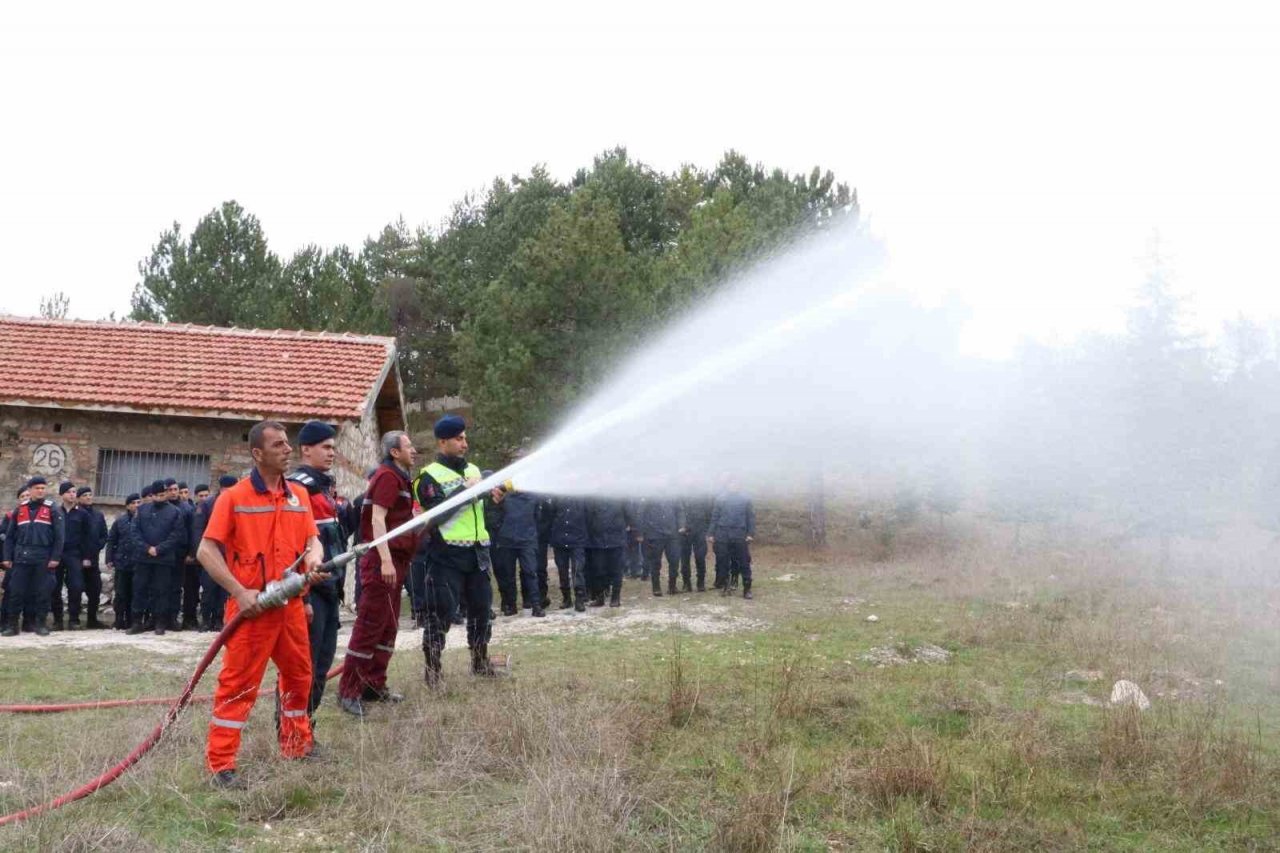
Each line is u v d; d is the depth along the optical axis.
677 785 5.46
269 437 5.54
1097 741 6.57
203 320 28.06
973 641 10.86
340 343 19.09
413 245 42.12
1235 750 6.15
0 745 6.09
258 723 6.59
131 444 16.48
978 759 6.19
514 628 12.34
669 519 16.67
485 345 21.39
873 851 4.73
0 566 12.84
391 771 5.48
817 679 8.33
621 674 8.52
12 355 17.28
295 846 4.56
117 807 4.93
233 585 5.32
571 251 20.78
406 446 7.44
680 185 34.31
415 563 8.05
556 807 4.75
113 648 10.95
